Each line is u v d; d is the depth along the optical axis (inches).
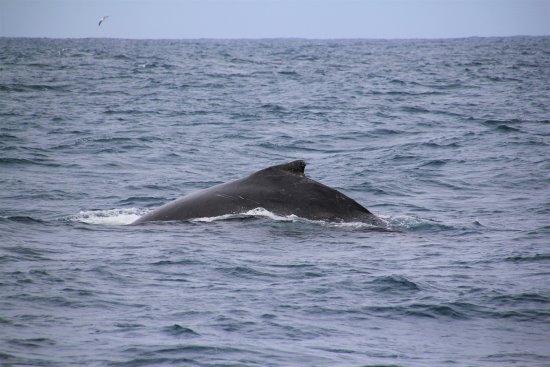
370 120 4724.4
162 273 1620.3
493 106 5359.3
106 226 2049.7
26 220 2073.1
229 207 2069.4
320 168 3174.2
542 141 3757.4
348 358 1210.0
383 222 2076.8
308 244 1867.6
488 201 2566.4
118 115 4938.5
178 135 4069.9
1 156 3282.5
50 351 1195.9
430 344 1288.1
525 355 1243.8
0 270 1594.5
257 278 1604.3
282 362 1182.3
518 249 1886.1
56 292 1471.5
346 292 1526.8
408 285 1567.4
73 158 3329.2
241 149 3661.4
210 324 1332.4
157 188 2755.9
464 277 1638.8
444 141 3806.6
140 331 1289.4
